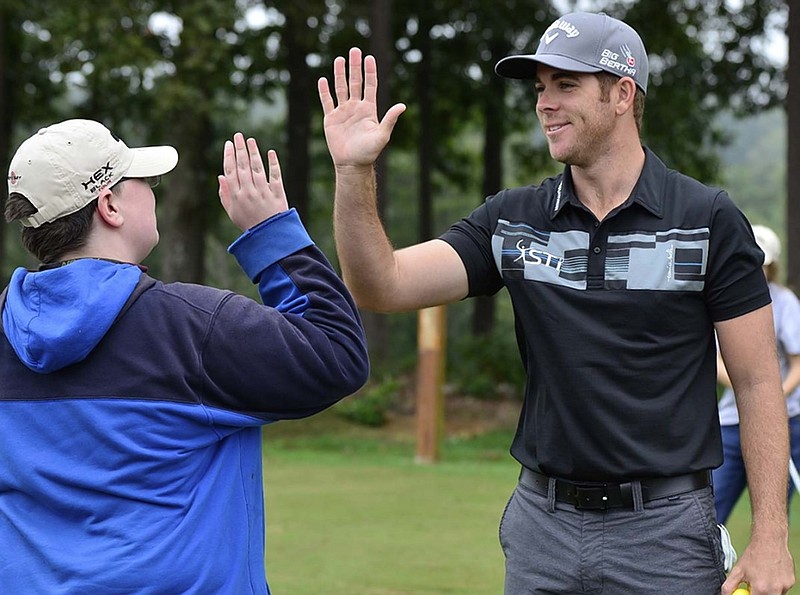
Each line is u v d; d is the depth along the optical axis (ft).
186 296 8.31
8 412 8.18
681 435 10.05
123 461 8.01
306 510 28.60
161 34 62.03
